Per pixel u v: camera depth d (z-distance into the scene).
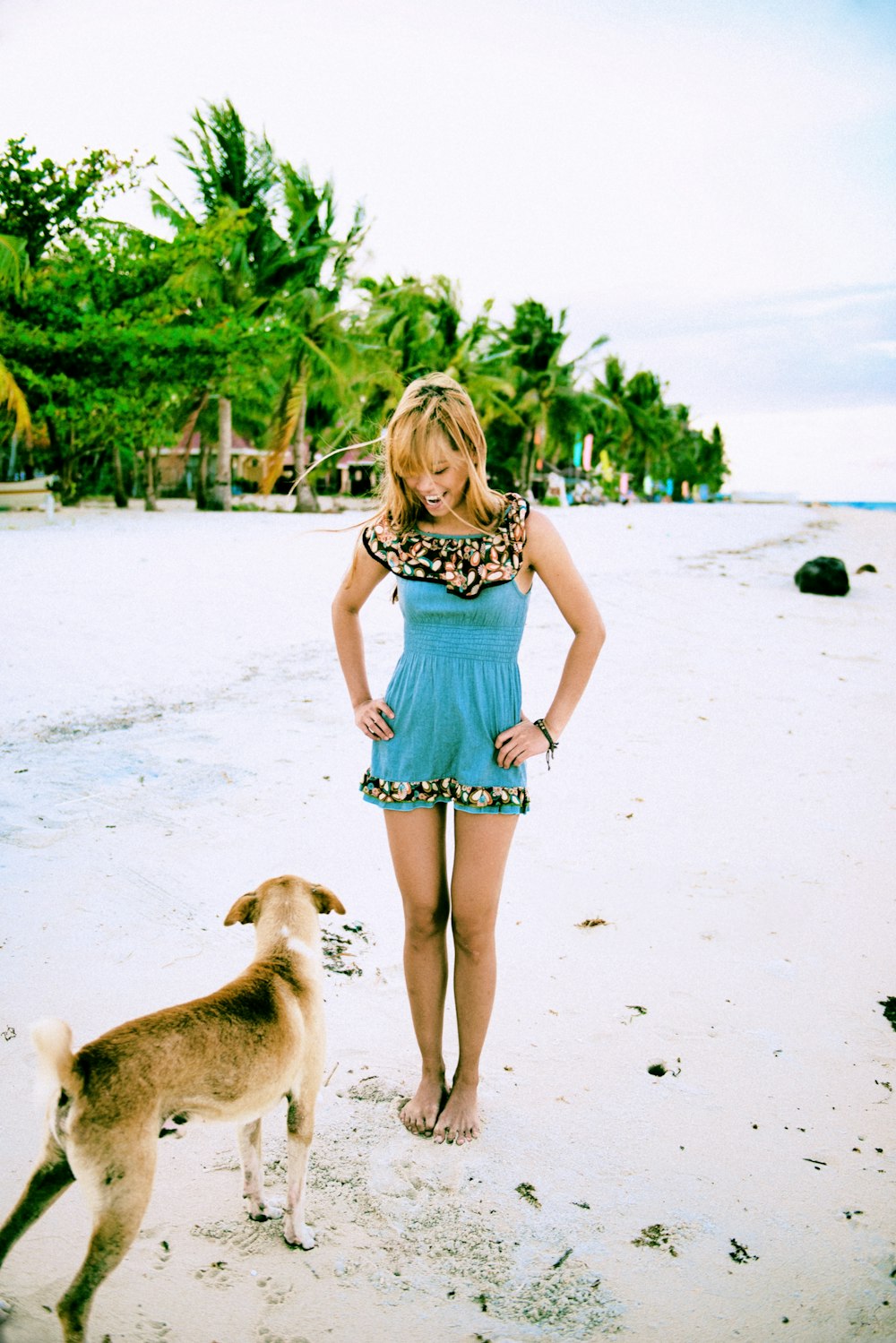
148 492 32.78
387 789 2.60
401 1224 2.33
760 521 23.92
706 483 95.75
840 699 7.36
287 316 29.36
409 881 2.64
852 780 5.55
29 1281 2.09
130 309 22.92
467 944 2.62
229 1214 2.35
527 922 3.83
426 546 2.50
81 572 12.04
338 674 7.58
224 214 25.00
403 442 2.37
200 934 3.58
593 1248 2.26
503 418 44.22
